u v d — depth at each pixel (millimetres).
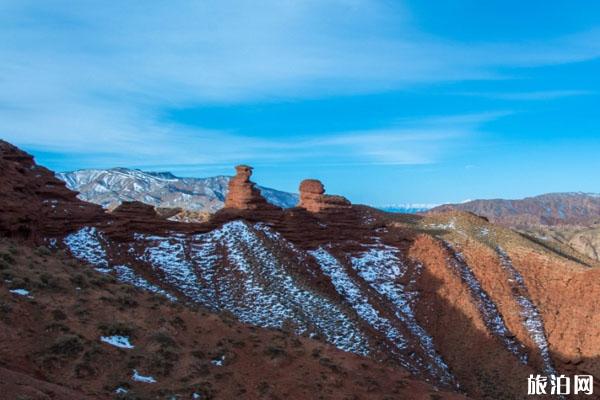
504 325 60406
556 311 62938
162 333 26453
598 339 56688
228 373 25953
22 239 43812
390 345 51562
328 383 27609
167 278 50531
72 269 31562
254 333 30781
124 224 54125
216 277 53344
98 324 25641
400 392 29156
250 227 63000
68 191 53500
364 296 61312
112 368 23281
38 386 18766
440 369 52719
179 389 23344
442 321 60500
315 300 51156
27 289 26266
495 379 52625
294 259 61844
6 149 49500
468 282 65312
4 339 22219
